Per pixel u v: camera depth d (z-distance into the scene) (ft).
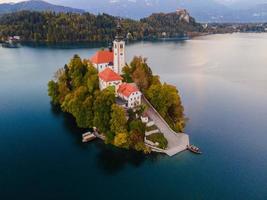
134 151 440.86
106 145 461.37
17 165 420.77
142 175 396.78
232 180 384.88
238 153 441.68
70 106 541.34
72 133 508.12
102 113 465.47
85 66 594.65
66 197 358.64
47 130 519.60
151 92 509.76
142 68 556.10
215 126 531.50
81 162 426.10
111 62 611.88
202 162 418.92
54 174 401.49
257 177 389.60
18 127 533.14
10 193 365.20
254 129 520.83
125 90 506.89
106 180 388.57
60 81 609.83
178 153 437.17
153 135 453.58
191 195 361.10
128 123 455.22
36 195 361.92
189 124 538.88
